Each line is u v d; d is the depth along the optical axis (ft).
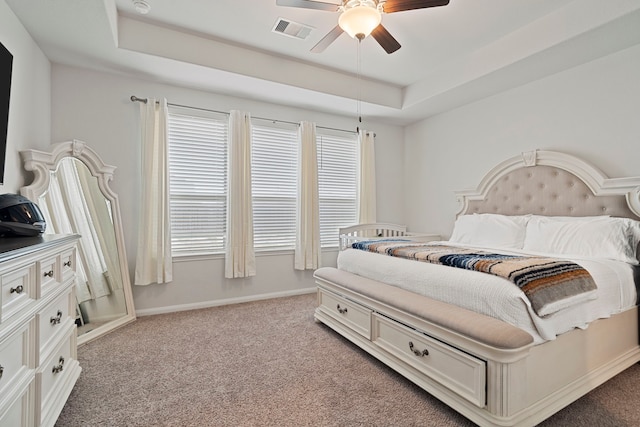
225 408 5.46
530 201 10.33
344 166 14.62
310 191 13.20
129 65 9.47
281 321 9.82
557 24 8.07
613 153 8.62
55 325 4.92
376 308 6.95
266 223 12.73
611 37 7.80
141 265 10.14
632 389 5.90
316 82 11.48
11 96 6.78
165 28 9.02
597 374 5.79
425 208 14.85
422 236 13.41
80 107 9.64
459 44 9.80
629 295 6.53
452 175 13.51
